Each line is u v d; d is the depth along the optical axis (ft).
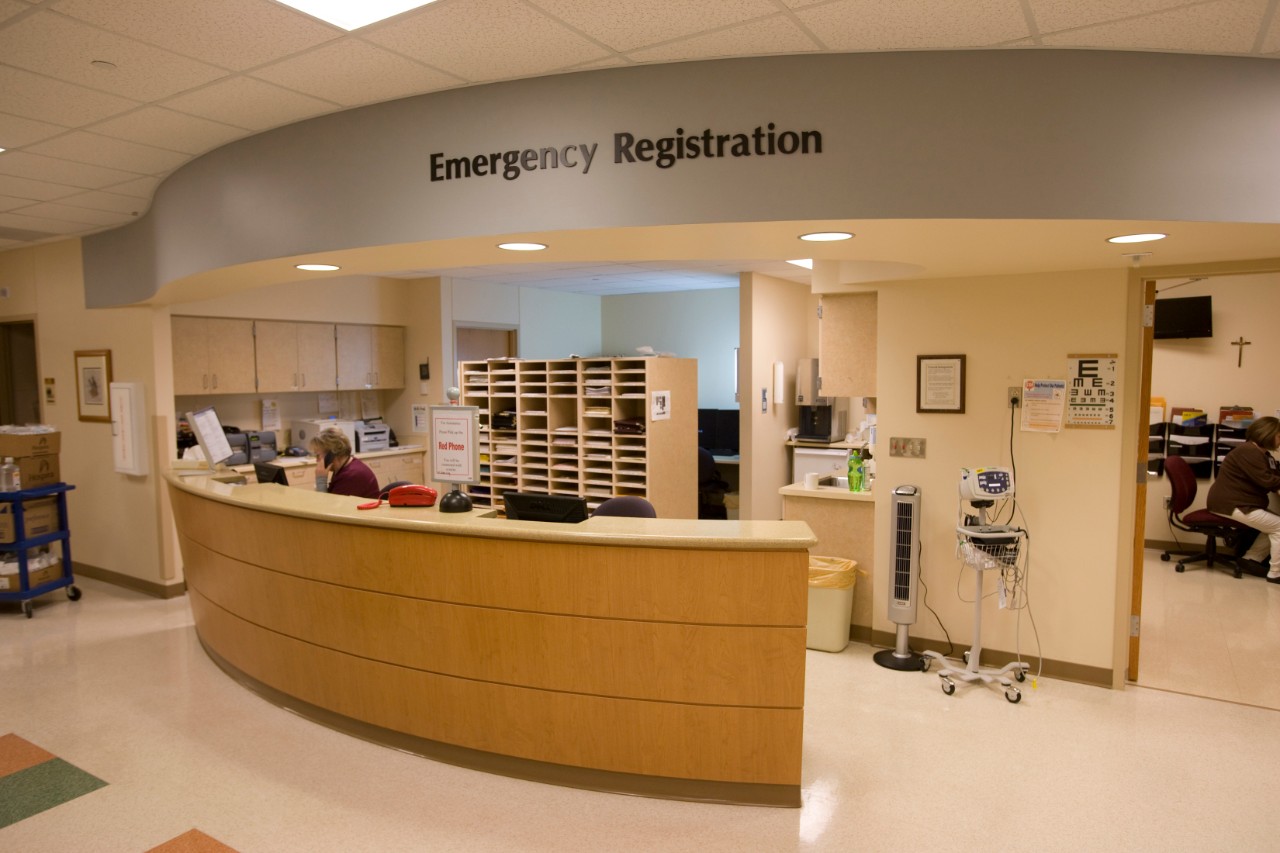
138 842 8.08
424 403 24.03
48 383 18.86
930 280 12.77
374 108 9.02
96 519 18.22
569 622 8.87
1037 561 12.25
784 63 7.60
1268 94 7.30
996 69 7.36
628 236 8.58
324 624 10.47
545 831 8.23
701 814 8.53
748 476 21.59
